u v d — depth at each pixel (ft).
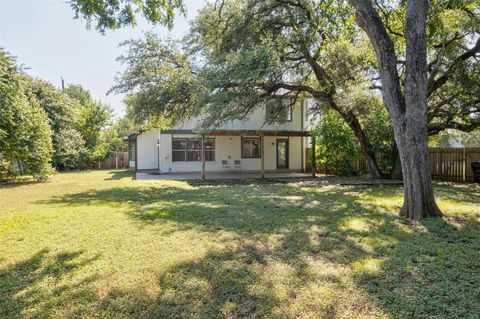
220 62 34.04
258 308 8.59
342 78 38.45
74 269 11.35
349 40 35.91
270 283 10.00
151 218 19.20
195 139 59.77
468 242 14.19
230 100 34.22
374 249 13.17
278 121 48.75
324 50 38.32
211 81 33.35
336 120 48.70
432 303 8.69
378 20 19.36
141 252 12.97
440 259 11.97
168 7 23.30
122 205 24.21
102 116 91.66
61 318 8.27
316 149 51.44
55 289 9.84
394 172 44.16
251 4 35.99
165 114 45.65
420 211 18.75
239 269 11.09
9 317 8.31
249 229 16.44
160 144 58.44
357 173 50.70
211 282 10.13
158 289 9.72
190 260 11.97
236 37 37.40
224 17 38.81
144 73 41.93
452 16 30.12
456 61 33.37
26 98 45.29
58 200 27.07
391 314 8.20
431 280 10.18
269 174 56.49
